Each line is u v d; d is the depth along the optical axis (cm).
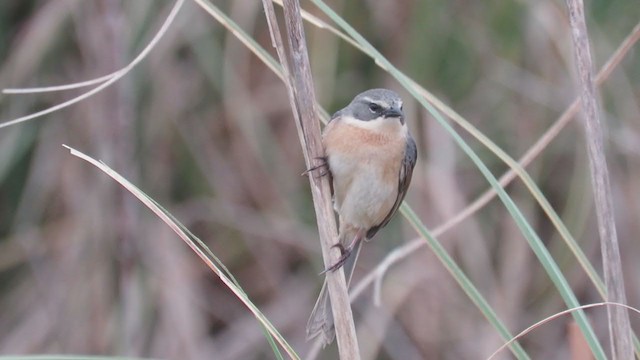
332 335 722
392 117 788
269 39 1189
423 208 1190
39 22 1145
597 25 1216
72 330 1161
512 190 1247
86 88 1144
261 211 1219
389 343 1212
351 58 1210
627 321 582
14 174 1205
